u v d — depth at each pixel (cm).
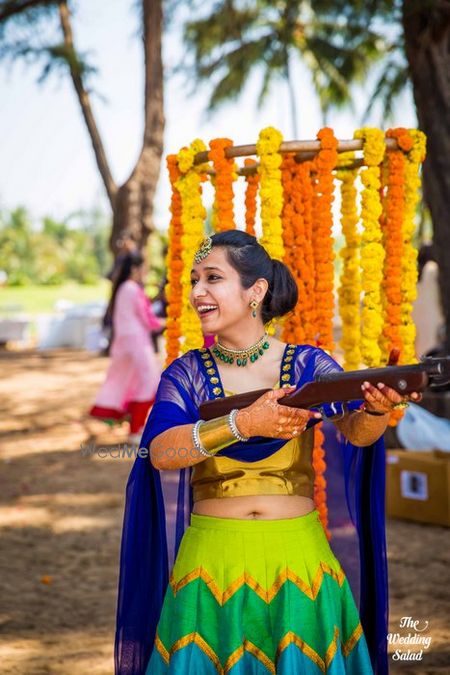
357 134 345
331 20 2158
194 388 240
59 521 597
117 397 792
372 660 268
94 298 4394
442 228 702
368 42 2092
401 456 582
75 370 1489
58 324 1964
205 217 357
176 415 234
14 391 1261
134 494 252
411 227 357
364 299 351
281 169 359
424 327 1096
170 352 368
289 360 241
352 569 301
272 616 228
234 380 240
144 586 257
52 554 525
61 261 7600
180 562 238
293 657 223
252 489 231
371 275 348
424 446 634
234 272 235
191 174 353
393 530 559
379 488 263
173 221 363
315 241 355
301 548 231
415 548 518
